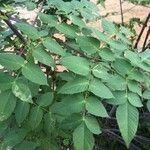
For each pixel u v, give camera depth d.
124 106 0.33
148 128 0.64
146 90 0.36
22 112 0.34
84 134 0.32
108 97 0.32
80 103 0.33
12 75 0.34
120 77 0.35
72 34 0.37
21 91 0.31
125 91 0.34
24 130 0.36
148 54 0.37
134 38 0.70
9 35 0.48
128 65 0.36
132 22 0.77
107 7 1.46
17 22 0.39
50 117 0.37
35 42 0.35
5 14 0.37
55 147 0.39
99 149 0.65
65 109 0.33
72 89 0.33
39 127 0.38
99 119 0.59
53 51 0.34
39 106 0.37
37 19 0.46
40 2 0.55
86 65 0.33
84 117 0.33
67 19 0.42
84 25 0.40
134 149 0.64
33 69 0.32
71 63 0.33
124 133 0.32
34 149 0.38
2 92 0.31
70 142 0.47
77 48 0.39
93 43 0.36
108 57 0.36
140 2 0.68
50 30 0.41
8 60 0.32
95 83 0.33
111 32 0.40
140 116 0.58
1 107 0.31
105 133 0.62
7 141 0.35
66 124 0.33
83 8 0.43
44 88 0.41
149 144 0.64
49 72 0.44
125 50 0.37
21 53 0.36
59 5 0.42
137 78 0.35
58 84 0.42
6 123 0.37
